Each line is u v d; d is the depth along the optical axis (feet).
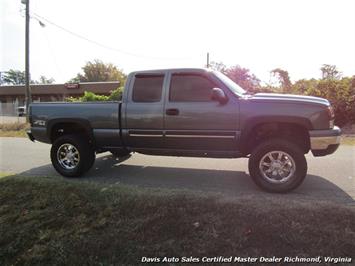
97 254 11.18
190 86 16.78
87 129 18.88
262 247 10.71
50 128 19.80
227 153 16.56
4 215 14.48
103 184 17.06
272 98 15.67
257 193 15.46
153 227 12.25
